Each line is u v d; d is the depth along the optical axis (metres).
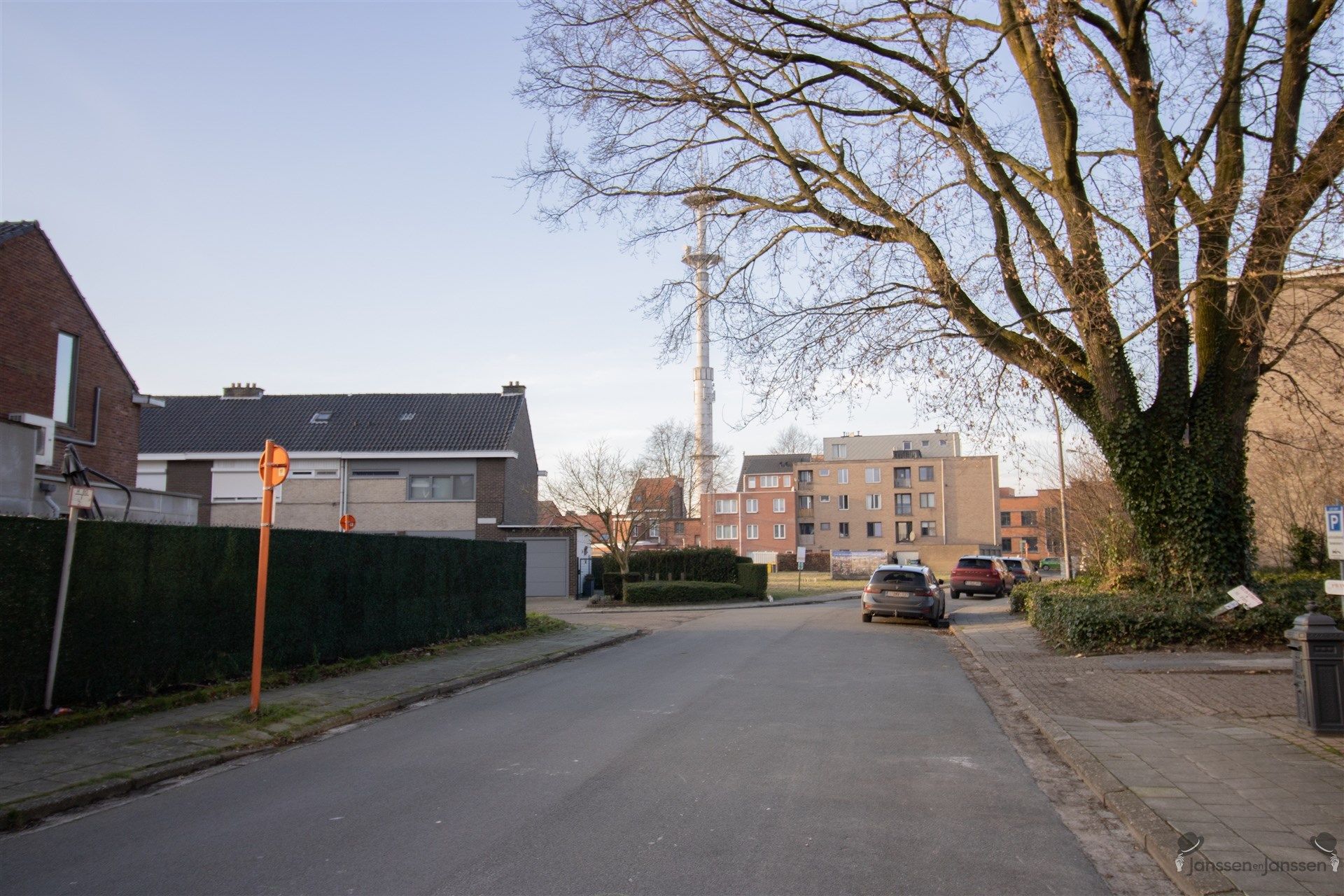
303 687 11.67
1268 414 24.39
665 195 15.14
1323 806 5.97
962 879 4.89
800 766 7.41
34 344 17.61
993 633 19.05
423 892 4.68
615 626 22.48
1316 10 12.49
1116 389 14.77
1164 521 15.08
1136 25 12.96
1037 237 13.15
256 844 5.52
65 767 7.27
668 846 5.39
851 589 48.38
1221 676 11.75
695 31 13.83
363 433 37.88
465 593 17.94
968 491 79.69
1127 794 6.28
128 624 9.80
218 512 36.91
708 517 84.31
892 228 14.27
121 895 4.71
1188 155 13.98
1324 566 21.95
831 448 86.50
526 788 6.75
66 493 17.08
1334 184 9.58
